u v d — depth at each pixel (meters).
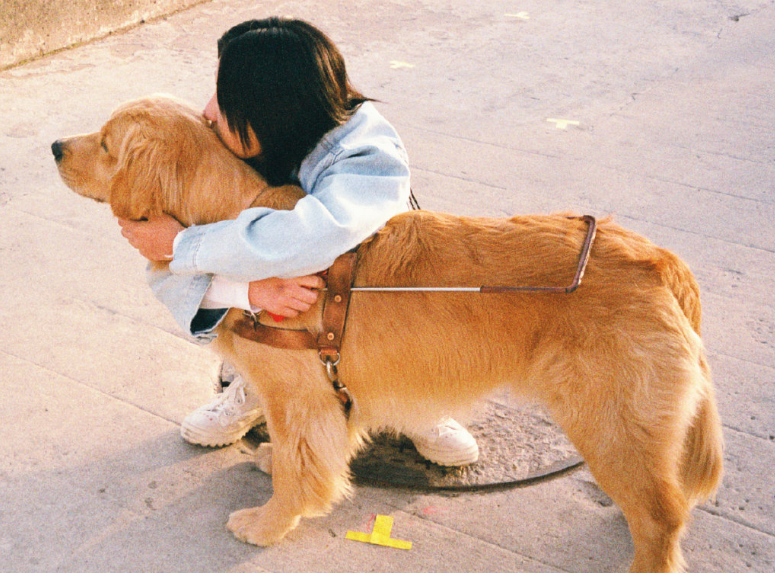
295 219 2.07
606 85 6.62
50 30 6.41
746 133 5.73
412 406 2.41
